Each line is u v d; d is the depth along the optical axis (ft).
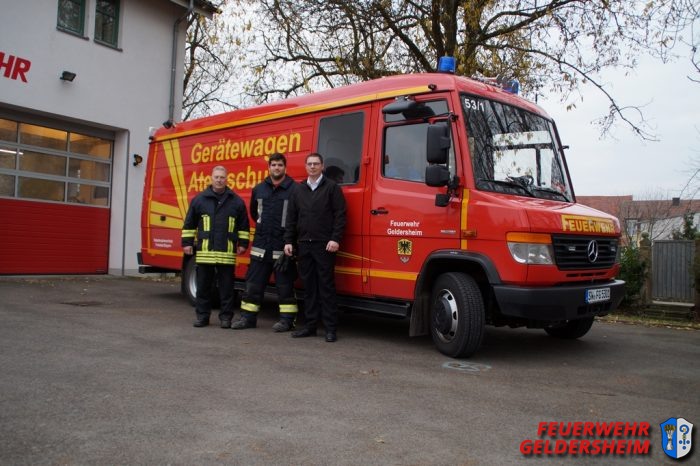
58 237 42.73
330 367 17.67
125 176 45.98
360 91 22.97
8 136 39.65
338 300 23.24
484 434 12.21
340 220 21.48
